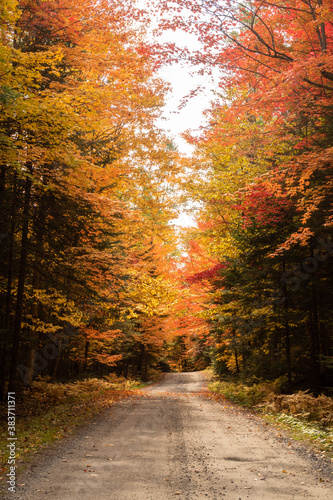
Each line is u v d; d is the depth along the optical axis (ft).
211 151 62.44
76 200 40.57
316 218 40.11
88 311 54.08
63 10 36.29
